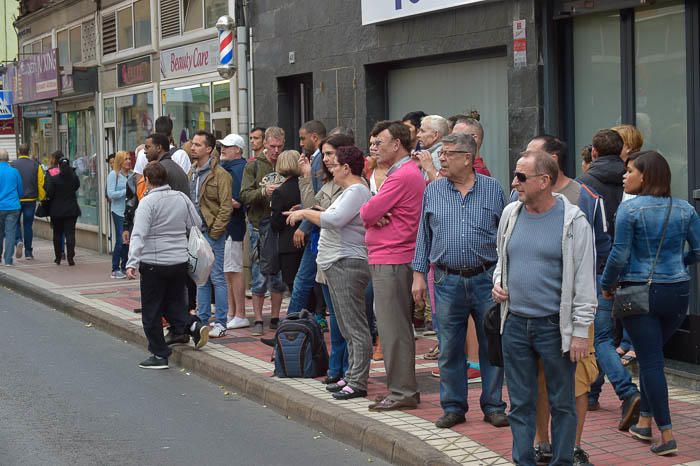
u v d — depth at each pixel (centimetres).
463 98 1331
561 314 639
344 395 907
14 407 957
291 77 1700
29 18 3133
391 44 1414
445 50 1312
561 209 648
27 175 2325
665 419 723
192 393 1020
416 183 848
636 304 718
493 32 1230
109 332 1385
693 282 988
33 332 1398
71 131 2805
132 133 2355
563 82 1166
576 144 1161
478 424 810
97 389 1038
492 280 784
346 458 785
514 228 658
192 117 2027
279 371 1005
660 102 1055
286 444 828
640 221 718
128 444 828
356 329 915
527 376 662
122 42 2394
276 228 1149
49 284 1844
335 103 1551
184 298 1170
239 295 1291
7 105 3309
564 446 655
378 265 855
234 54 1792
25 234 2339
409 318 865
